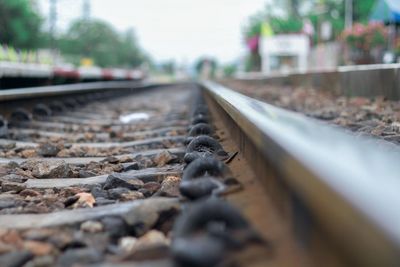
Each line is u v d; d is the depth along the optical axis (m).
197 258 0.71
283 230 0.80
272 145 0.88
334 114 3.73
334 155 0.72
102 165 1.98
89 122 3.89
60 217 1.14
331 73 6.31
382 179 0.67
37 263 0.91
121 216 1.11
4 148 2.55
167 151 1.96
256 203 0.96
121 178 1.53
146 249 0.88
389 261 0.53
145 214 1.08
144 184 1.54
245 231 0.79
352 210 0.57
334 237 0.62
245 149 1.34
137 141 2.63
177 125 3.33
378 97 4.67
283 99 5.79
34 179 1.72
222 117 2.33
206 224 0.80
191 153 1.50
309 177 0.67
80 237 1.03
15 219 1.15
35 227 1.09
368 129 2.62
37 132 3.14
